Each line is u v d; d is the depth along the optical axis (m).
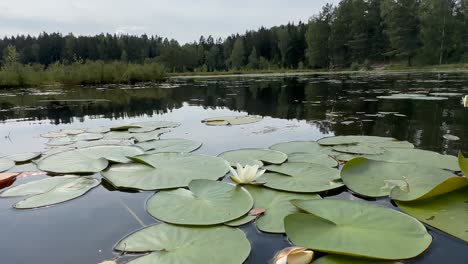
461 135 2.79
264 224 1.39
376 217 1.36
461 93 5.84
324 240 1.22
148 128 3.63
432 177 1.76
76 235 1.35
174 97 7.60
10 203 1.69
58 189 1.83
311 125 3.58
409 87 7.55
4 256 1.20
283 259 1.06
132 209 1.58
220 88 10.27
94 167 2.19
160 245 1.24
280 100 6.23
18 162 2.41
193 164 2.17
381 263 1.09
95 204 1.65
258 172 1.91
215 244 1.23
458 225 1.32
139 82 15.54
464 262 1.08
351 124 3.50
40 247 1.26
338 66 29.47
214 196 1.66
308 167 2.04
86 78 14.20
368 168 1.93
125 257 1.18
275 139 2.96
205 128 3.63
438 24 21.45
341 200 1.52
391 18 23.36
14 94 9.31
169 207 1.56
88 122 4.27
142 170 2.10
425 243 1.19
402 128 3.17
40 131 3.66
